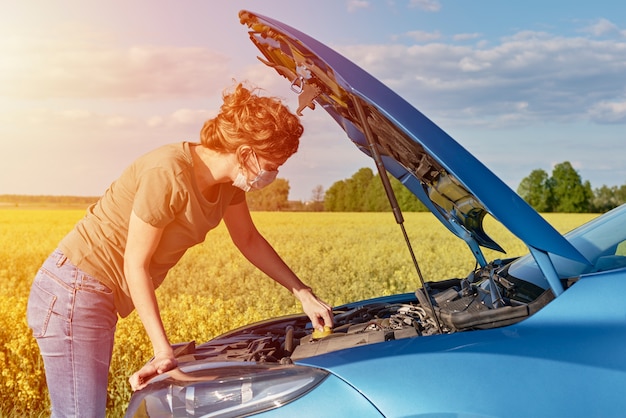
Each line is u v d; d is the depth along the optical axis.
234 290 11.30
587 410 1.94
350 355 2.21
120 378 4.95
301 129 2.50
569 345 2.08
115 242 2.59
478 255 3.16
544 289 2.54
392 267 13.63
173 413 2.21
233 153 2.48
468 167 2.36
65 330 2.57
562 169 67.69
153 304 2.48
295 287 2.99
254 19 2.71
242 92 2.46
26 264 18.02
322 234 26.31
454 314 2.40
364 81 2.49
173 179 2.47
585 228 3.05
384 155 3.00
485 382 2.01
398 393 2.03
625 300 2.19
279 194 65.00
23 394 4.81
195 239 2.65
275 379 2.16
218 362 2.45
